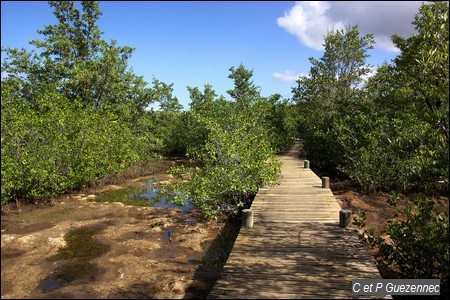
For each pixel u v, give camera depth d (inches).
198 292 201.5
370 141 439.8
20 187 382.9
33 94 625.6
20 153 398.6
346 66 730.8
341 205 384.5
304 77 761.0
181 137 829.2
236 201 360.2
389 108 464.8
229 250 269.4
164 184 519.8
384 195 418.3
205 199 332.5
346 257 205.5
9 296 198.2
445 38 183.9
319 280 177.5
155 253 260.8
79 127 479.8
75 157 453.7
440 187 383.2
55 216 357.4
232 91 884.0
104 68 667.4
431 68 186.1
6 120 394.9
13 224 331.3
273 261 201.5
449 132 168.9
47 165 405.4
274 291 166.7
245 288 170.2
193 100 864.9
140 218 350.9
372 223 318.0
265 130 605.3
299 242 231.1
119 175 547.2
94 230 313.1
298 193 375.2
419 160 188.1
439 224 186.9
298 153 792.3
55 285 211.5
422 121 189.0
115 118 599.2
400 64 293.7
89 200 428.1
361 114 482.3
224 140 368.2
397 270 217.8
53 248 268.4
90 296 197.3
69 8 768.3
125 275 223.9
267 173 376.8
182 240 286.4
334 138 522.6
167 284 208.7
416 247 197.2
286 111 829.8
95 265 238.7
